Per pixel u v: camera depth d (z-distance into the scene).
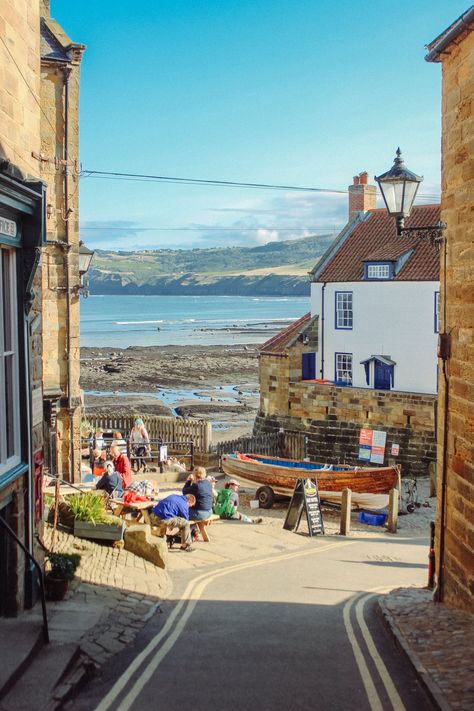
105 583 11.88
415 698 7.34
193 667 8.35
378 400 34.06
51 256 22.27
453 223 11.25
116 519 14.48
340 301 37.41
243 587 13.02
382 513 22.86
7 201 8.81
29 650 8.02
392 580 14.27
